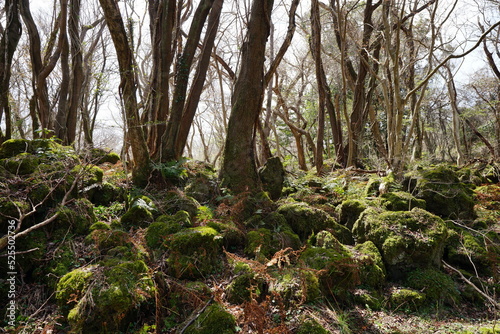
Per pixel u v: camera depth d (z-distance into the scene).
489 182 8.89
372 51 9.77
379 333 3.54
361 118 9.88
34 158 4.88
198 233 4.13
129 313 3.33
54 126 7.68
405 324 3.74
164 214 4.89
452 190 6.00
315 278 3.88
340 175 7.58
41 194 4.36
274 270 4.07
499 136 12.39
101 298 3.17
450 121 18.53
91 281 3.39
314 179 7.38
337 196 6.79
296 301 3.65
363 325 3.67
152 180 5.82
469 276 4.62
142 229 4.36
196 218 4.93
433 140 21.25
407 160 8.03
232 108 6.12
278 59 7.09
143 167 5.82
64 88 7.62
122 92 5.42
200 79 6.95
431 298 4.18
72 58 7.95
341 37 7.54
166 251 4.09
